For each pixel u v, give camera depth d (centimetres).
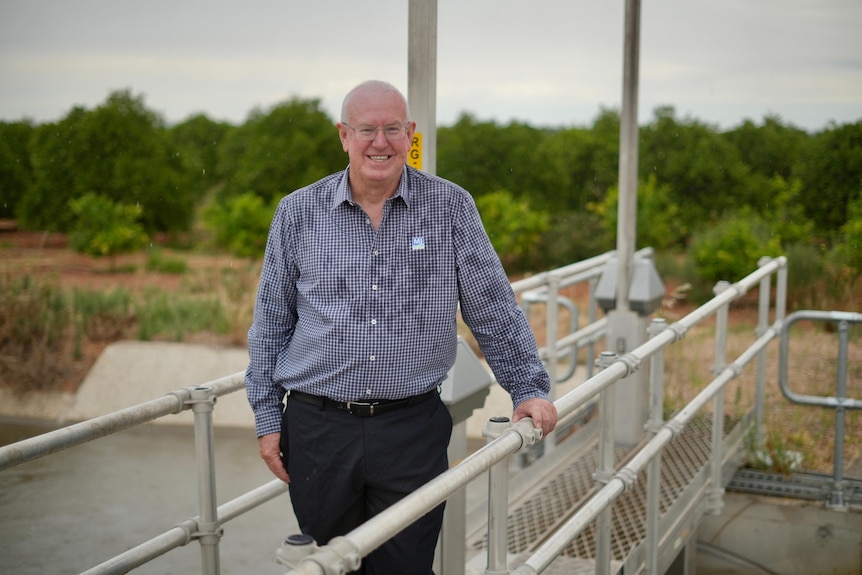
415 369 214
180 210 1759
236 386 253
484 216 1497
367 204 213
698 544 508
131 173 1711
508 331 222
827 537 491
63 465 649
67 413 854
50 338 959
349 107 206
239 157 1761
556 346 497
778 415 660
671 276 1223
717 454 434
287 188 1712
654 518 332
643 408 503
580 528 248
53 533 520
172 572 475
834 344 917
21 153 1795
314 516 222
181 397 237
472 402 292
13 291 1032
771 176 1384
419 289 212
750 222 1252
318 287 212
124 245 1566
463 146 1658
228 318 1029
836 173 1252
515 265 1502
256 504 276
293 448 222
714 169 1386
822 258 1126
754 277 476
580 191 1560
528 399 219
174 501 576
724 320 430
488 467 187
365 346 210
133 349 941
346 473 216
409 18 286
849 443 603
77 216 1673
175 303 1125
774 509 500
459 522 302
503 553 215
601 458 287
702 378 766
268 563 486
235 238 1608
